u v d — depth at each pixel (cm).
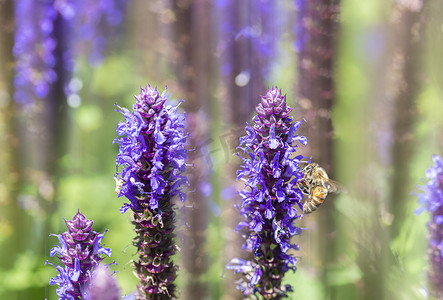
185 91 60
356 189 58
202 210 56
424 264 55
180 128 47
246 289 48
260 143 46
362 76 61
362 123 60
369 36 62
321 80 57
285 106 46
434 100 60
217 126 60
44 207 62
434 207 52
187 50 61
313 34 57
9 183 62
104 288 41
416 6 60
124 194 47
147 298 47
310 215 57
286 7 62
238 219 56
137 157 46
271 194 47
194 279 56
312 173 51
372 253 56
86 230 46
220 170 58
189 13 61
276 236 47
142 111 46
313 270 57
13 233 60
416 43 60
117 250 58
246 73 62
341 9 60
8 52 62
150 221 47
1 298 57
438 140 59
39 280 58
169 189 47
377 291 55
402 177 59
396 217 57
